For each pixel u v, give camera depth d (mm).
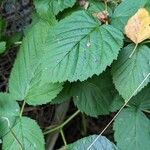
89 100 320
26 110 373
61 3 312
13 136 301
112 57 261
